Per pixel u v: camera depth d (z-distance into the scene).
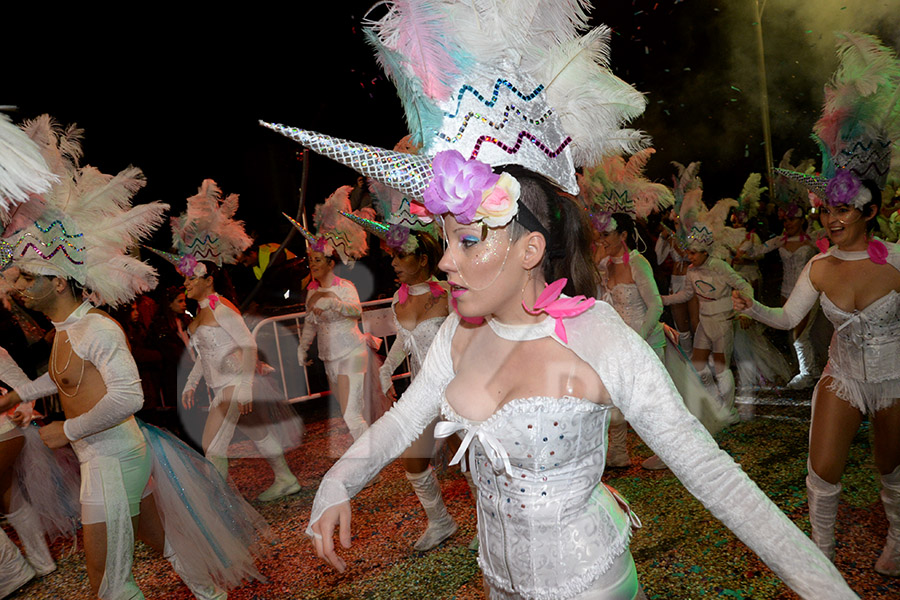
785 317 2.93
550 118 1.49
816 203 2.97
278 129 1.39
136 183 2.92
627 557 1.50
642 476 4.07
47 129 2.82
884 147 2.67
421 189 1.40
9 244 2.55
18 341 5.32
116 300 2.91
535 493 1.44
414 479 3.41
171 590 3.40
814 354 5.57
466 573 3.18
